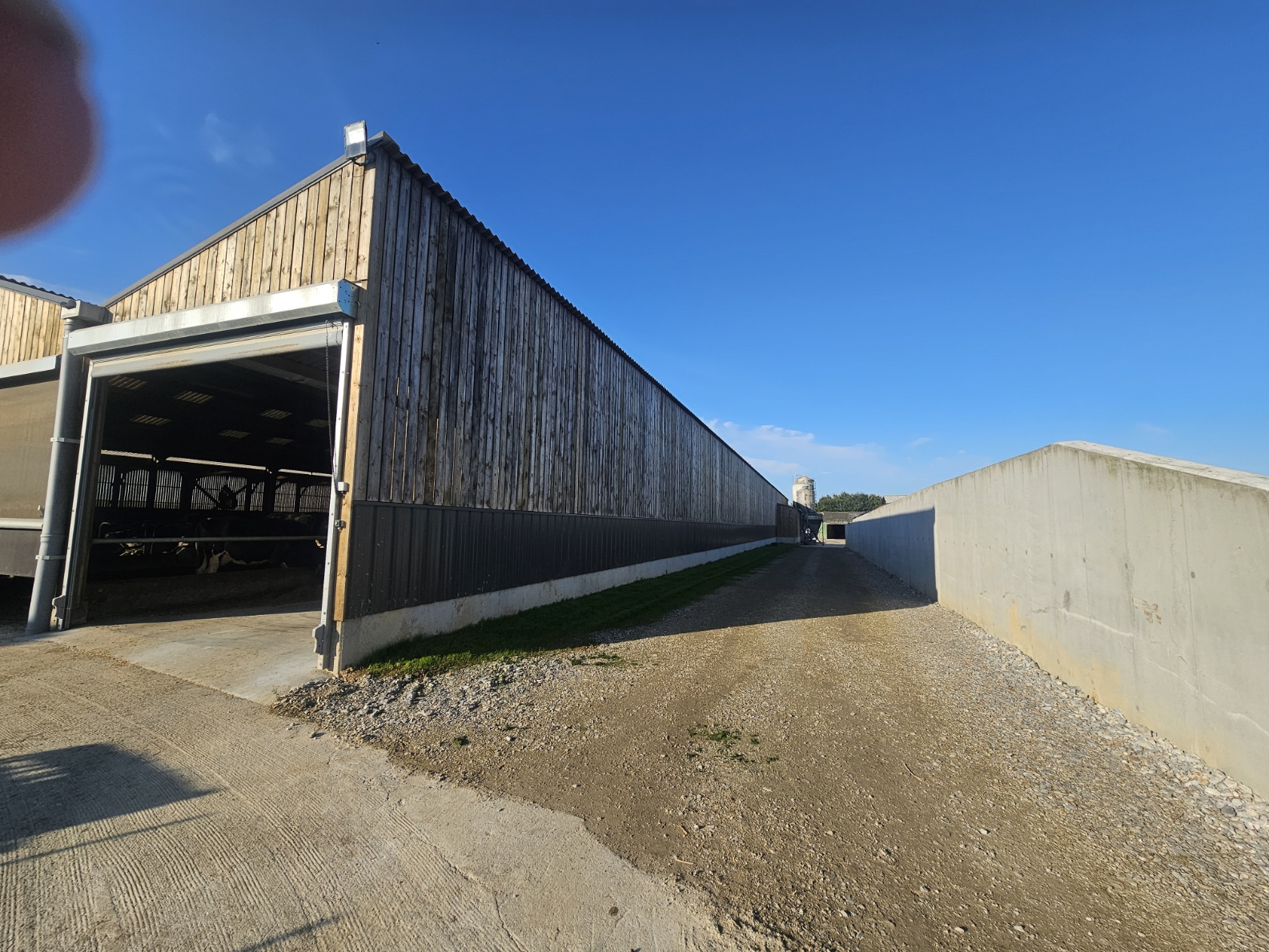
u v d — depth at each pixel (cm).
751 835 322
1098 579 568
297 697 513
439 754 418
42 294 795
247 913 252
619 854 301
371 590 624
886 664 725
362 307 614
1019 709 553
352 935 240
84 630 737
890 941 240
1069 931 248
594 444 1268
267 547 1209
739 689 600
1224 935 246
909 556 1677
